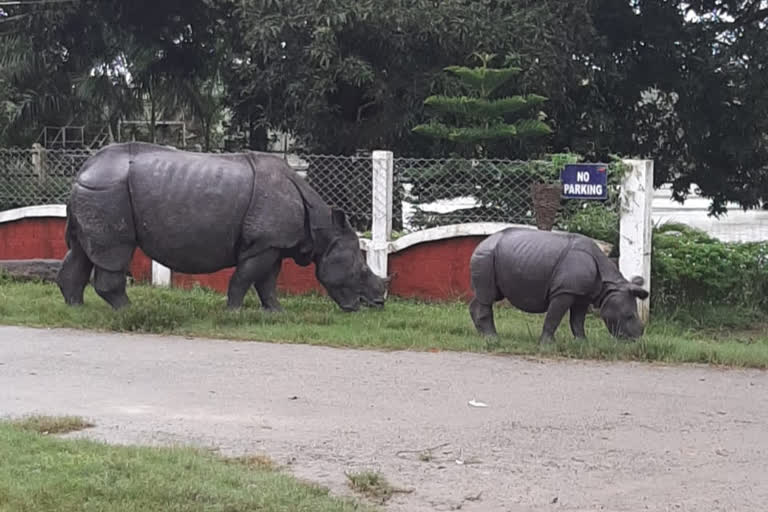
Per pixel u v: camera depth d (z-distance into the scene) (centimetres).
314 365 884
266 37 1537
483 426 693
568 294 951
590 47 1762
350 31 1558
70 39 2045
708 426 705
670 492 564
